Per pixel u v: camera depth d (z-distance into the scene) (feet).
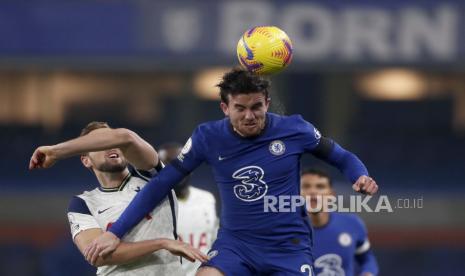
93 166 56.29
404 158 216.95
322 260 81.61
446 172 214.48
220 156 54.29
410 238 185.16
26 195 192.44
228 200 55.16
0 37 170.81
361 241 83.30
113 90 222.89
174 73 219.82
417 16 167.53
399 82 220.02
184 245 52.80
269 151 53.98
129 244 53.21
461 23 167.12
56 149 51.26
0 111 222.28
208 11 168.14
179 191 77.15
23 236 188.65
